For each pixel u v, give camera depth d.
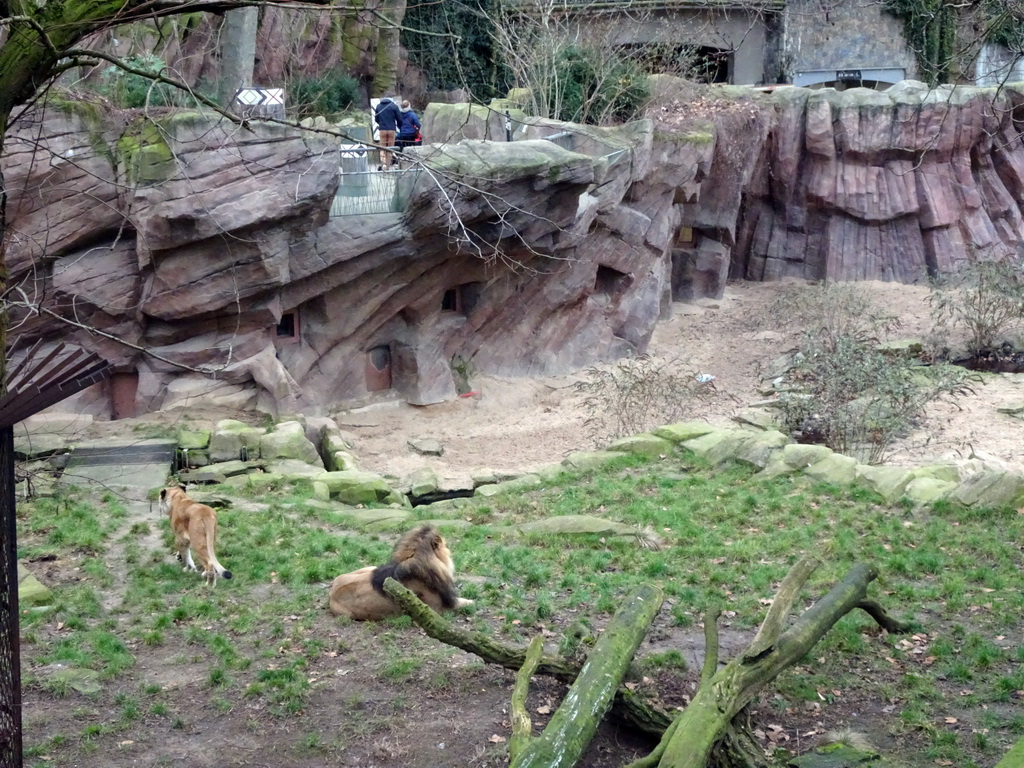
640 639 6.96
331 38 25.14
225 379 18.14
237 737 7.03
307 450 16.30
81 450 15.52
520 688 6.52
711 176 26.75
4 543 5.40
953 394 18.17
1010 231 29.30
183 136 15.87
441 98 28.58
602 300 23.72
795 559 10.70
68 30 5.71
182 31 18.16
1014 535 11.16
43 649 8.40
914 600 9.38
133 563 10.78
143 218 16.06
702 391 20.36
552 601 9.52
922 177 28.19
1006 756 5.53
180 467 15.73
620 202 22.52
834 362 17.45
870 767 6.31
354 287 19.33
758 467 14.30
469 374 21.83
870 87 31.34
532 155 18.17
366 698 7.52
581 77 25.55
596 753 6.66
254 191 16.34
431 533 9.02
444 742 6.91
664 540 11.56
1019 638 8.46
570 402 21.47
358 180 18.30
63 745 6.88
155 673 8.02
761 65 30.56
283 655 8.25
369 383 20.72
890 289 27.55
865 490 12.95
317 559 10.88
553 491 14.29
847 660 8.05
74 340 17.31
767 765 6.08
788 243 29.48
